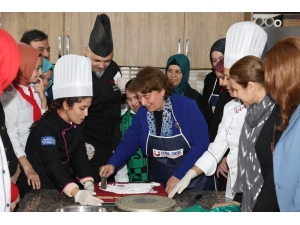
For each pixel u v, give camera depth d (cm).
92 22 395
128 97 299
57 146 243
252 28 237
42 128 240
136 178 297
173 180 246
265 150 192
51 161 233
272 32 380
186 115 255
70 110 240
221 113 312
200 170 243
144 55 404
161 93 249
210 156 243
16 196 202
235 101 242
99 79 327
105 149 330
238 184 217
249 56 198
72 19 393
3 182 182
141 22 400
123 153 266
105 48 312
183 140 256
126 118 304
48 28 393
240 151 217
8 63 176
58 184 229
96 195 225
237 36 237
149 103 248
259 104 202
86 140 327
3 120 222
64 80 237
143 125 260
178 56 354
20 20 390
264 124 194
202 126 255
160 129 259
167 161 261
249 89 197
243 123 223
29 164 259
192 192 244
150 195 221
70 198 227
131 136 268
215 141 245
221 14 402
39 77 300
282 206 175
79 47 396
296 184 170
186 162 251
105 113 330
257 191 205
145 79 245
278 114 187
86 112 244
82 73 237
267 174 192
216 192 245
